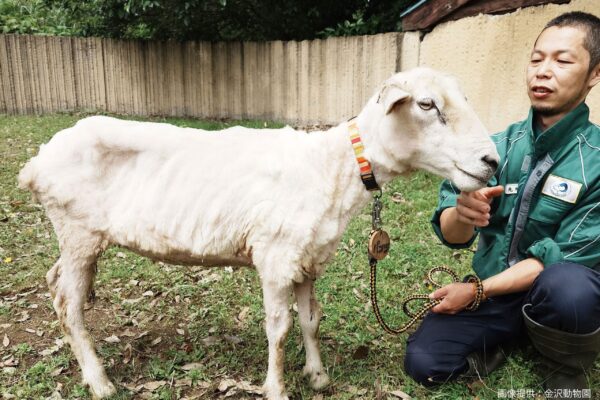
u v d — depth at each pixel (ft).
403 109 7.08
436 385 8.63
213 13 37.17
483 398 8.17
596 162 7.67
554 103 7.63
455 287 8.45
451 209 8.86
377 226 8.65
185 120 36.11
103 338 10.50
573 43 7.38
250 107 36.04
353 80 30.42
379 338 10.06
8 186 19.33
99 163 8.20
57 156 8.14
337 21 38.70
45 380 9.04
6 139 27.48
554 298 7.35
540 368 8.57
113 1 34.60
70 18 39.75
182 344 10.25
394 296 11.46
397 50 27.40
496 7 19.94
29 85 38.11
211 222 7.88
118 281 12.72
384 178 7.74
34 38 37.35
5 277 13.00
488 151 6.75
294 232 7.58
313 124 33.30
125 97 38.83
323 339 10.12
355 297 11.48
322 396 8.50
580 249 7.67
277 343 8.02
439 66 23.75
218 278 12.82
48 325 10.93
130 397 8.63
